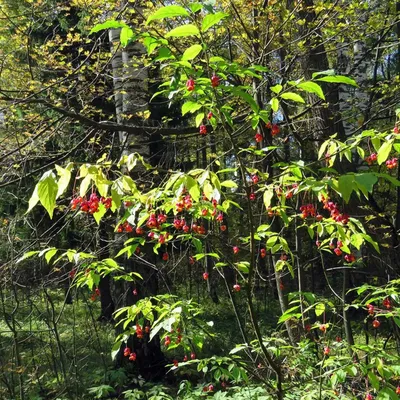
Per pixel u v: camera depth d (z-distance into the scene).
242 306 11.09
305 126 6.36
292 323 4.75
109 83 6.85
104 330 8.55
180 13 1.62
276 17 5.13
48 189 1.71
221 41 5.63
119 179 1.98
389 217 6.85
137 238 2.63
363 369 2.40
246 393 3.64
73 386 6.21
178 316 2.48
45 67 6.19
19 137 6.19
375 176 1.77
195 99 2.17
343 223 2.47
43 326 8.44
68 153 5.71
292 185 2.55
